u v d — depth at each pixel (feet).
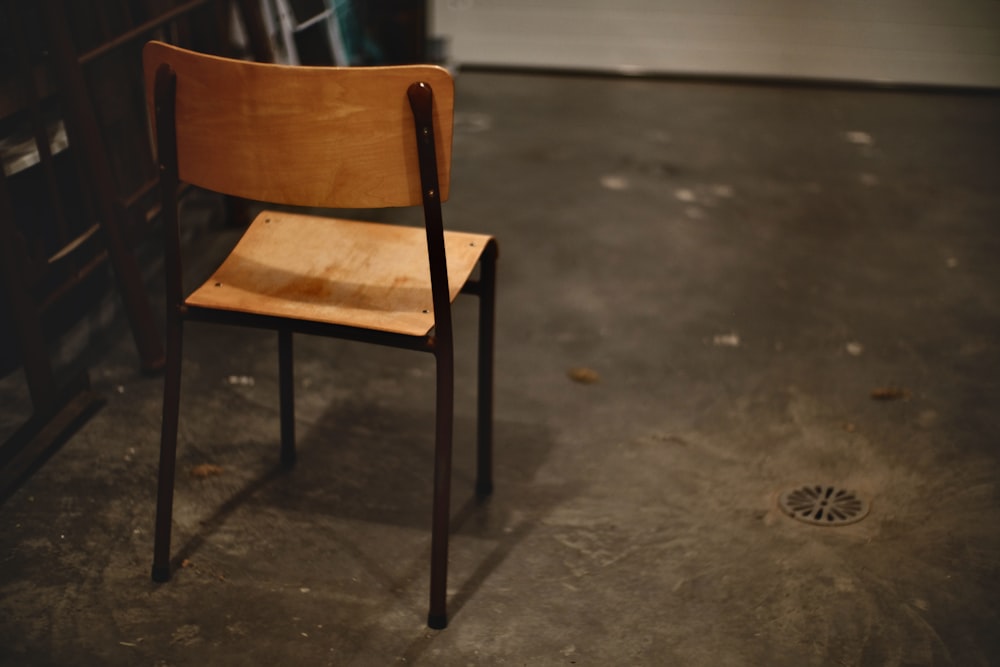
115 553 6.14
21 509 6.50
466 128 15.06
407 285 5.57
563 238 11.23
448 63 18.02
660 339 9.05
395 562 6.15
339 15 14.34
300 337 8.84
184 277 9.84
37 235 8.02
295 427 7.52
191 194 11.49
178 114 4.95
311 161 4.82
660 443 7.47
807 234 11.55
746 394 8.17
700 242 11.23
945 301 9.91
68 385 7.53
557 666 5.34
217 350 8.60
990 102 17.35
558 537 6.39
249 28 10.70
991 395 8.18
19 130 7.80
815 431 7.65
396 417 7.72
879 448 7.43
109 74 8.79
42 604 5.70
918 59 17.87
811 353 8.86
